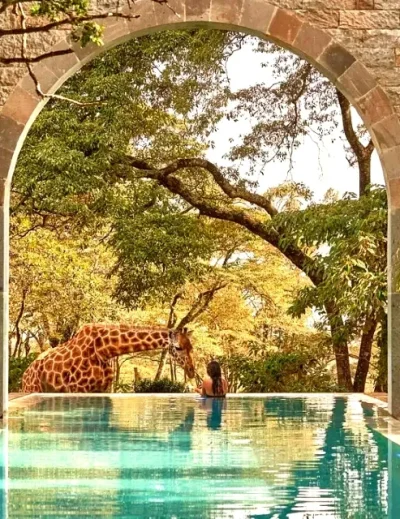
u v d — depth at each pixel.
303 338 21.22
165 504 5.35
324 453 7.33
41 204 15.92
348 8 9.94
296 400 12.54
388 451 7.42
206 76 18.83
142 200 17.42
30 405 11.69
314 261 16.47
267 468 6.57
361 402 12.19
